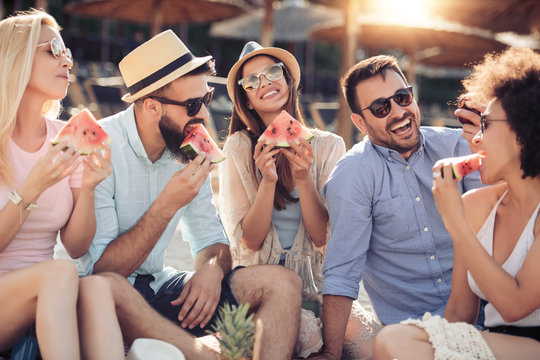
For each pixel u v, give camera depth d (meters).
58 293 2.29
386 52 23.44
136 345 2.34
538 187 2.30
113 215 3.12
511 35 13.11
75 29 21.73
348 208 3.19
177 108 3.10
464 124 3.12
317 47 28.16
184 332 2.67
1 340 2.49
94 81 11.40
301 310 3.16
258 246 3.48
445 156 3.32
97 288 2.43
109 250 2.93
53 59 2.77
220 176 3.71
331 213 3.27
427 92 28.88
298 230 3.52
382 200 3.23
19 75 2.67
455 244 2.59
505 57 2.31
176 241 5.86
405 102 3.21
